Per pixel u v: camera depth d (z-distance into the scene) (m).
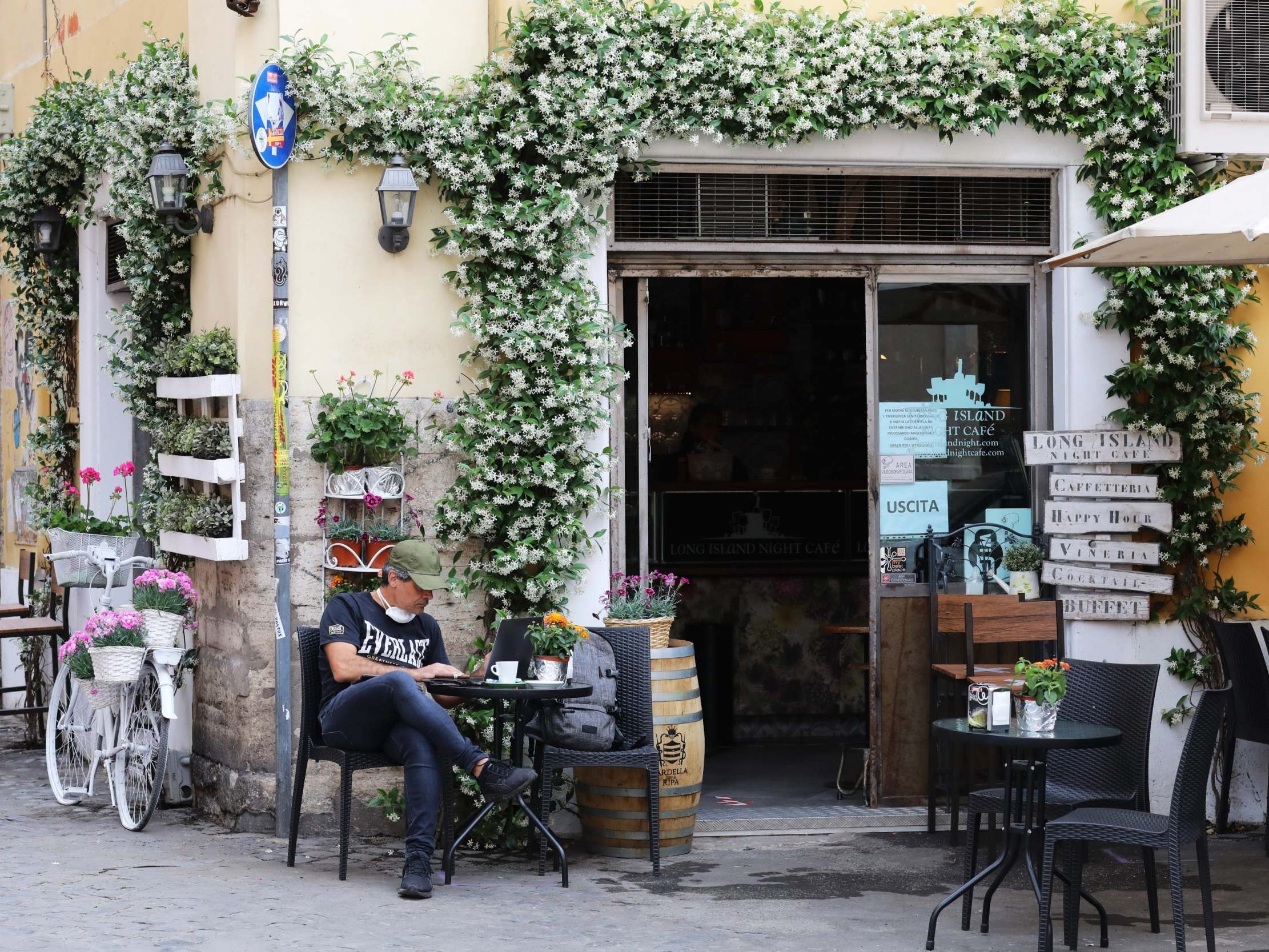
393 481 7.04
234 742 7.26
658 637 7.05
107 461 9.69
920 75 7.41
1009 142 7.66
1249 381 7.78
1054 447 7.70
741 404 10.13
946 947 5.45
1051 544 7.76
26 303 10.39
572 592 7.29
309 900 5.82
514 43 7.11
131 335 8.34
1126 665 6.16
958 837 7.35
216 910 5.62
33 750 9.67
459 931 5.45
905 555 7.84
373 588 7.03
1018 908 6.08
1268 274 7.75
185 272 7.94
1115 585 7.63
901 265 7.80
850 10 7.51
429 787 5.98
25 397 10.93
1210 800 7.80
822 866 6.76
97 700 7.27
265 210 7.12
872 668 7.80
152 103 7.65
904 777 7.84
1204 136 7.52
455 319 7.23
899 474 7.82
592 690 6.18
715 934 5.55
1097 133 7.59
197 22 7.77
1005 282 7.89
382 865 6.52
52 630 9.32
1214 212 6.06
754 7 7.40
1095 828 5.19
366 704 6.05
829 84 7.31
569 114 7.05
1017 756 7.50
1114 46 7.58
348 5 7.15
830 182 7.70
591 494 7.14
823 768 9.05
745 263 7.68
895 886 6.41
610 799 6.84
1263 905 6.18
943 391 7.86
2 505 11.55
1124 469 7.73
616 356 7.56
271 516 7.09
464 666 7.23
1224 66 7.54
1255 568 7.78
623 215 7.54
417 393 7.20
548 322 7.03
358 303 7.15
